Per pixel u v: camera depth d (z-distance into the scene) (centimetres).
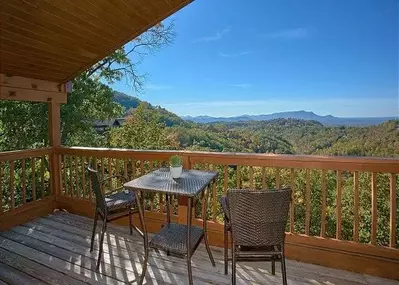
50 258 270
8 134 853
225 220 232
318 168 249
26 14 269
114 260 265
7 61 330
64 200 418
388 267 229
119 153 360
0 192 346
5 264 259
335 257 248
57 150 417
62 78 417
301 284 222
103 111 1028
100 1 278
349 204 644
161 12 317
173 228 252
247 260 194
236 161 282
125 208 271
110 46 364
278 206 185
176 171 241
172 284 223
